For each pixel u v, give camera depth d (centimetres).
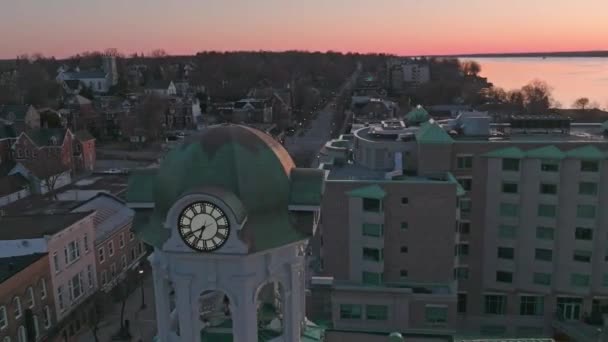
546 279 6594
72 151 12938
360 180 6072
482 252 6712
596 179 6225
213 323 2125
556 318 6625
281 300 2125
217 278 1745
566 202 6362
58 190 10725
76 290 6244
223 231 1664
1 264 5350
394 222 5925
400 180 6197
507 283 6725
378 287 5881
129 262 7638
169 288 2047
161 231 1781
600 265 6425
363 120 18812
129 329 6384
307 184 1822
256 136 1833
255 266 1761
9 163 11781
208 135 1808
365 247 5966
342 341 4578
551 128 7400
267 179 1755
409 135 6881
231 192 1691
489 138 6988
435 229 5894
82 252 6359
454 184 5778
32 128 13038
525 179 6412
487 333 6531
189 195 1633
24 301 5241
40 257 5519
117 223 7388
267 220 1755
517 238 6581
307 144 17500
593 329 6288
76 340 6106
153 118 17450
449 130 7244
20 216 6419
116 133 18200
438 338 5397
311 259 6700
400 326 5872
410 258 5994
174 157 1817
